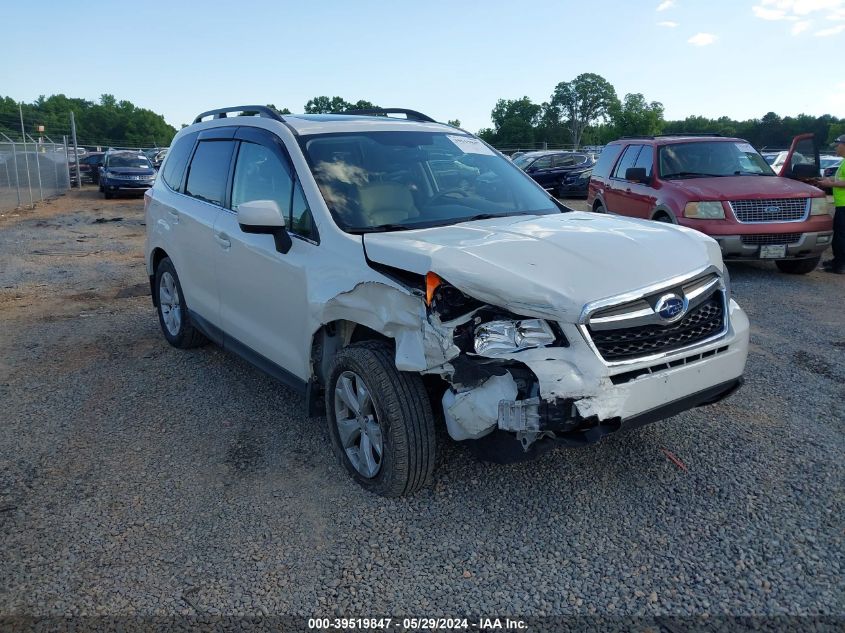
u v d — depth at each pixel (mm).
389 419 3326
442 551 3123
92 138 122062
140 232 15461
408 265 3215
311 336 3824
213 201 5066
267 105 4887
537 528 3262
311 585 2928
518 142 91750
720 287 3498
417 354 3141
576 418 2930
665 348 3191
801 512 3318
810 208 8523
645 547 3100
